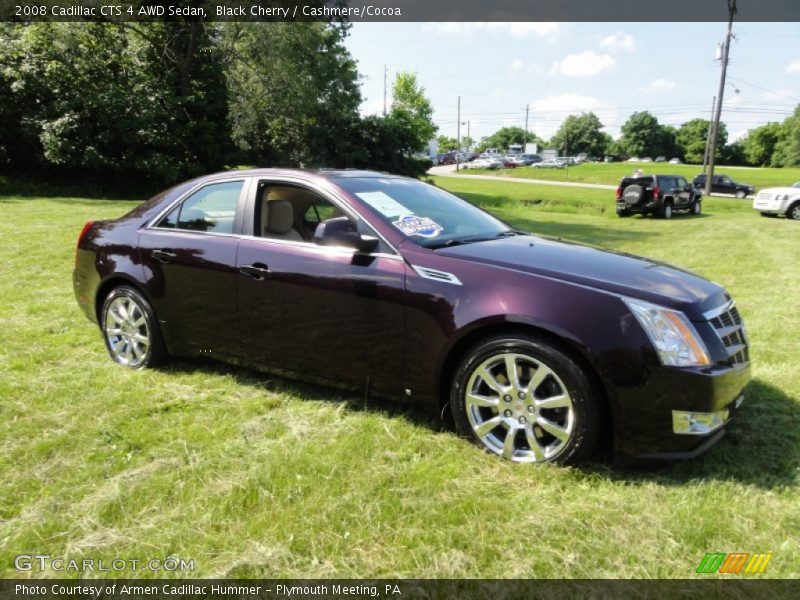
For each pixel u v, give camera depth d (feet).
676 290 9.66
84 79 80.02
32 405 11.68
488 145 512.22
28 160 81.82
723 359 9.21
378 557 7.38
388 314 10.49
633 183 73.31
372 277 10.63
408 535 7.74
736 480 9.11
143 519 8.13
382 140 118.11
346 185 12.01
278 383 13.01
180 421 11.12
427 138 201.26
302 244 11.64
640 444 8.91
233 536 7.74
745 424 11.09
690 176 198.39
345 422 11.09
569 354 9.09
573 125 442.09
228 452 9.91
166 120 85.51
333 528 7.90
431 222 11.91
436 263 10.34
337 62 105.50
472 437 10.03
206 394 12.37
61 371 13.60
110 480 9.05
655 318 8.95
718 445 10.27
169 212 13.78
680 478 9.23
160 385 12.91
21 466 9.45
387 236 10.92
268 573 7.10
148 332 13.69
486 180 180.75
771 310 20.10
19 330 16.52
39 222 39.60
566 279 9.59
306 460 9.57
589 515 8.18
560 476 9.12
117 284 14.34
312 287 11.23
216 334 12.75
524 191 127.85
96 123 79.41
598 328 8.89
